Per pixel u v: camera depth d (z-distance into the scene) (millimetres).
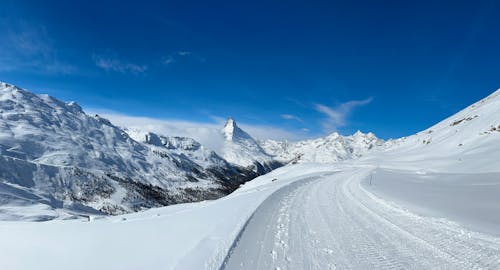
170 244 9000
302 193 23172
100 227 12711
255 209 15047
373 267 7309
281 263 7562
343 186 30078
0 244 10289
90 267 7523
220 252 8148
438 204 17234
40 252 9141
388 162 98438
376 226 11750
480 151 69375
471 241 9375
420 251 8508
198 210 16938
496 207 15898
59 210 51156
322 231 10867
